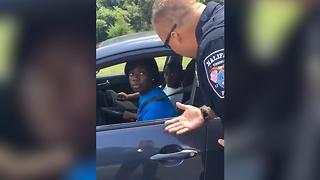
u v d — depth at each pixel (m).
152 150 1.84
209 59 1.87
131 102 1.95
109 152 1.79
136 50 1.96
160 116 1.92
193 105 1.94
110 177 1.78
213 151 1.88
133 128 1.87
